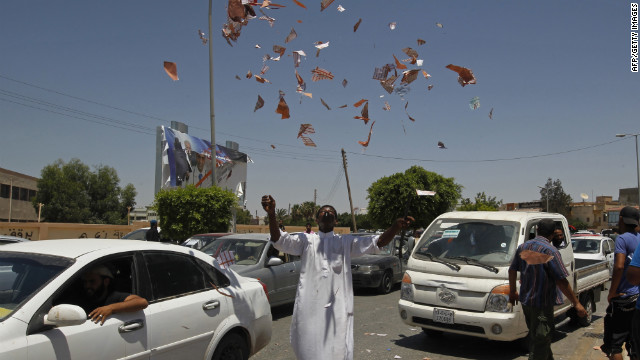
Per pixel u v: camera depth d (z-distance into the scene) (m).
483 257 6.52
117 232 21.58
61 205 40.91
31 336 3.17
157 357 3.92
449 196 28.11
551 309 4.88
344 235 3.97
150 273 4.17
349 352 3.69
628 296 4.94
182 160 21.25
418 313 6.61
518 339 6.83
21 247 4.02
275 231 3.71
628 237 4.97
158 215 16.77
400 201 27.25
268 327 5.19
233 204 17.03
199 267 4.65
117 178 45.09
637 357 3.94
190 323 4.24
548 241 5.06
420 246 7.21
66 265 3.67
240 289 4.95
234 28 5.25
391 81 5.29
